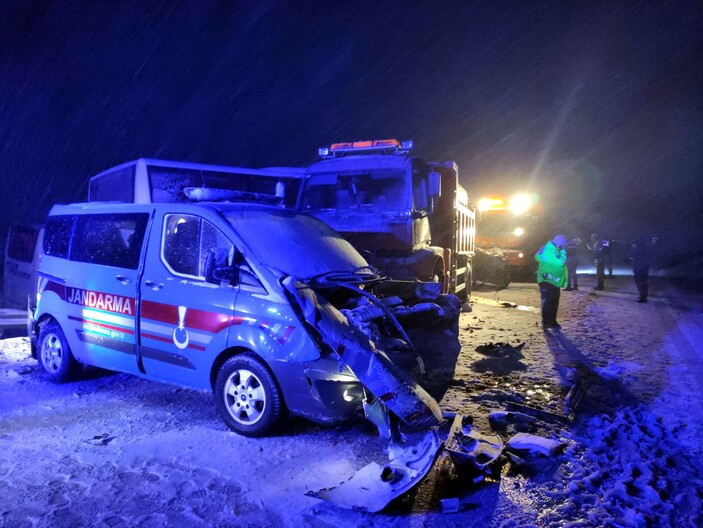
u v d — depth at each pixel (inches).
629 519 128.0
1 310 406.3
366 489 136.3
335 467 155.6
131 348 202.2
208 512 131.3
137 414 198.4
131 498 137.1
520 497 138.5
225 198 232.7
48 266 239.8
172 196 340.2
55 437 176.4
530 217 753.0
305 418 179.0
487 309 486.6
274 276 172.1
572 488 141.8
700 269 1070.4
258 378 173.0
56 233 242.5
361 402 167.6
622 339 347.3
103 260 216.1
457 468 146.1
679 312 469.4
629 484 145.4
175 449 167.0
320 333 160.6
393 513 131.3
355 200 344.2
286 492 141.3
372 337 169.3
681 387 239.0
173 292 190.4
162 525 125.3
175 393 223.0
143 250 202.2
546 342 336.8
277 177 377.1
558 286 381.7
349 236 329.4
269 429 175.0
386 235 323.6
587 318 434.0
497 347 302.4
